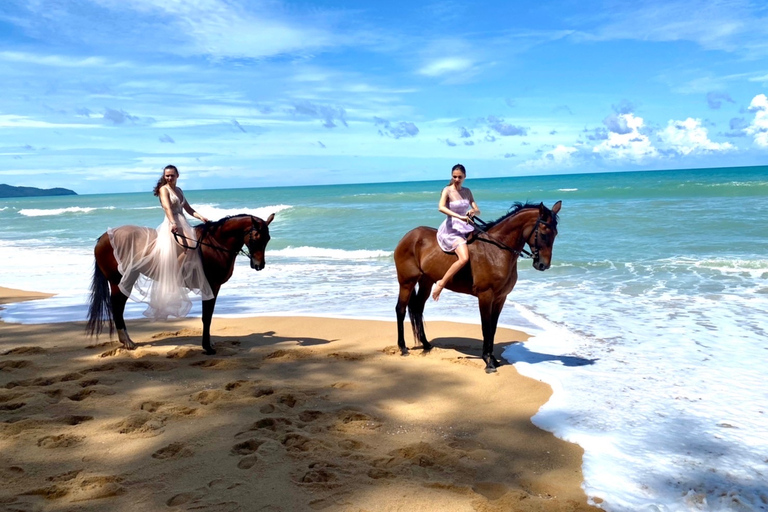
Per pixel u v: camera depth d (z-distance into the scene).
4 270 15.79
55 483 3.84
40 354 7.37
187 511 3.51
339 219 27.55
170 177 7.08
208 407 5.30
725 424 4.86
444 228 6.81
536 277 12.83
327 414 5.18
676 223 19.70
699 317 8.67
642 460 4.25
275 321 9.27
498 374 6.42
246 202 50.41
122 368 6.65
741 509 3.57
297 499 3.66
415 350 7.51
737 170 107.94
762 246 14.93
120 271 7.02
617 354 7.02
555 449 4.50
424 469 4.10
